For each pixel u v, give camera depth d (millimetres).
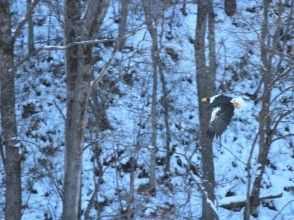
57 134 39281
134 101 41000
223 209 36656
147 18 32938
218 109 13969
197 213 34812
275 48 31281
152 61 37875
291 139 42031
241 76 44844
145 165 37906
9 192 24297
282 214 36906
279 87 43031
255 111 42969
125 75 41594
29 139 38906
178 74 43469
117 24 44812
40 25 45531
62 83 42562
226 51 45625
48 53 39344
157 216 33438
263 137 33938
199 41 32719
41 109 40750
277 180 39375
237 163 40062
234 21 48031
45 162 35938
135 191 34969
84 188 36000
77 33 22156
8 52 23766
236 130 41969
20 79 41938
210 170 32250
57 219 34906
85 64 22281
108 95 38625
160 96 41469
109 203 35219
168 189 36062
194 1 44281
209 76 36250
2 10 23609
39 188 35906
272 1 42969
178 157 39000
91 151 37531
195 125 41094
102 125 37531
